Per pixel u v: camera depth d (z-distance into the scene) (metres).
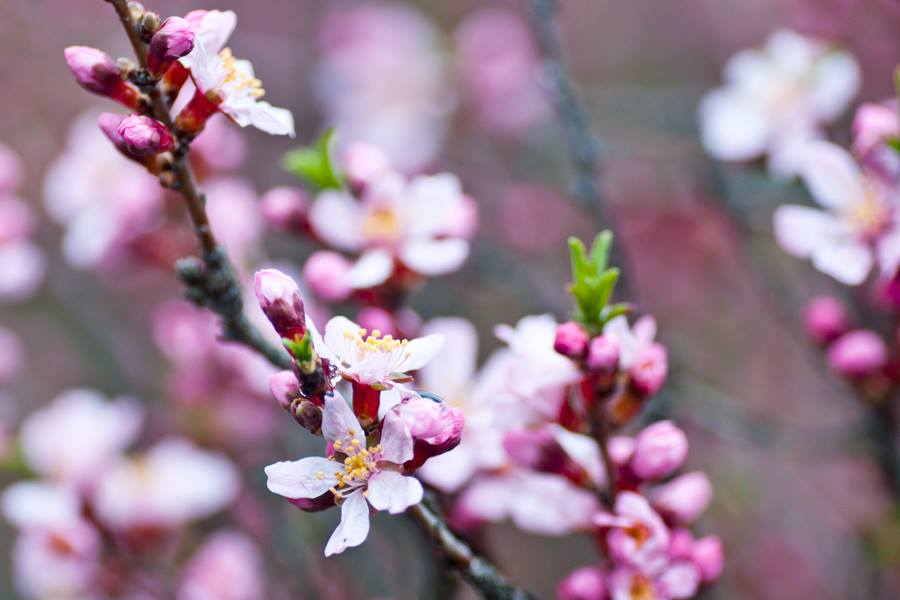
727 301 0.84
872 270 0.61
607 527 0.52
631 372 0.52
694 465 0.68
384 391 0.49
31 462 0.62
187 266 0.52
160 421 0.69
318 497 0.49
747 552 0.68
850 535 0.67
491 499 0.54
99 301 0.77
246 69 0.51
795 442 0.64
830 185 0.56
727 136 0.63
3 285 0.66
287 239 0.73
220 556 0.63
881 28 0.73
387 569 0.64
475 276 0.69
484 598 0.50
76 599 0.62
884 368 0.58
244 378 0.64
